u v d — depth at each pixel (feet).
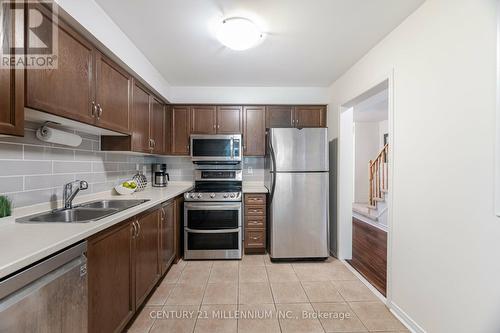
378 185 15.93
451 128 4.66
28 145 4.91
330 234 10.85
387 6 5.49
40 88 3.94
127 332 5.58
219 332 5.61
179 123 11.25
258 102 11.33
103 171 7.62
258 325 5.85
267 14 5.80
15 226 4.02
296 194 9.62
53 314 3.17
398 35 6.23
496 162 3.83
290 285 7.80
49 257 3.18
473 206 4.22
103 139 7.37
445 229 4.78
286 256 9.62
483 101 4.05
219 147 10.84
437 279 4.96
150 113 9.02
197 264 9.46
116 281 4.87
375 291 7.43
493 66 3.90
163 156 12.13
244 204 10.41
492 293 3.92
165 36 6.81
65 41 4.56
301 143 9.64
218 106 11.25
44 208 5.27
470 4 4.27
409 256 5.78
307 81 10.56
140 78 7.81
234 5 5.46
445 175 4.79
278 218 9.61
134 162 9.85
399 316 6.09
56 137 5.19
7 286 2.57
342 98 9.76
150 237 6.70
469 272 4.29
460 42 4.47
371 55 7.54
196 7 5.52
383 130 20.51
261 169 12.25
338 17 5.91
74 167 6.25
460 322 4.46
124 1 5.26
